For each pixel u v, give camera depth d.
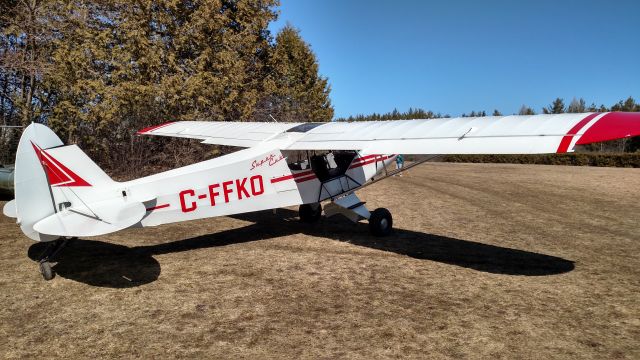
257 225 7.97
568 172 19.70
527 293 4.67
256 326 3.79
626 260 5.94
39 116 15.45
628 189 13.61
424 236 7.25
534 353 3.38
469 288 4.80
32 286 4.68
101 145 14.59
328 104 35.00
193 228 7.64
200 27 15.98
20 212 4.59
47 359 3.23
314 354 3.32
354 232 7.50
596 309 4.26
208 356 3.28
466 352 3.38
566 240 7.05
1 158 14.34
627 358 3.32
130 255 5.91
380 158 7.91
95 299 4.36
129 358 3.25
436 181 15.71
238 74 16.47
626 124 3.83
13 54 14.61
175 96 14.39
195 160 15.24
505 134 4.40
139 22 15.31
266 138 7.00
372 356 3.30
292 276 5.14
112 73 14.60
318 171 6.99
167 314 4.03
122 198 5.22
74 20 15.25
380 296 4.53
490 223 8.37
